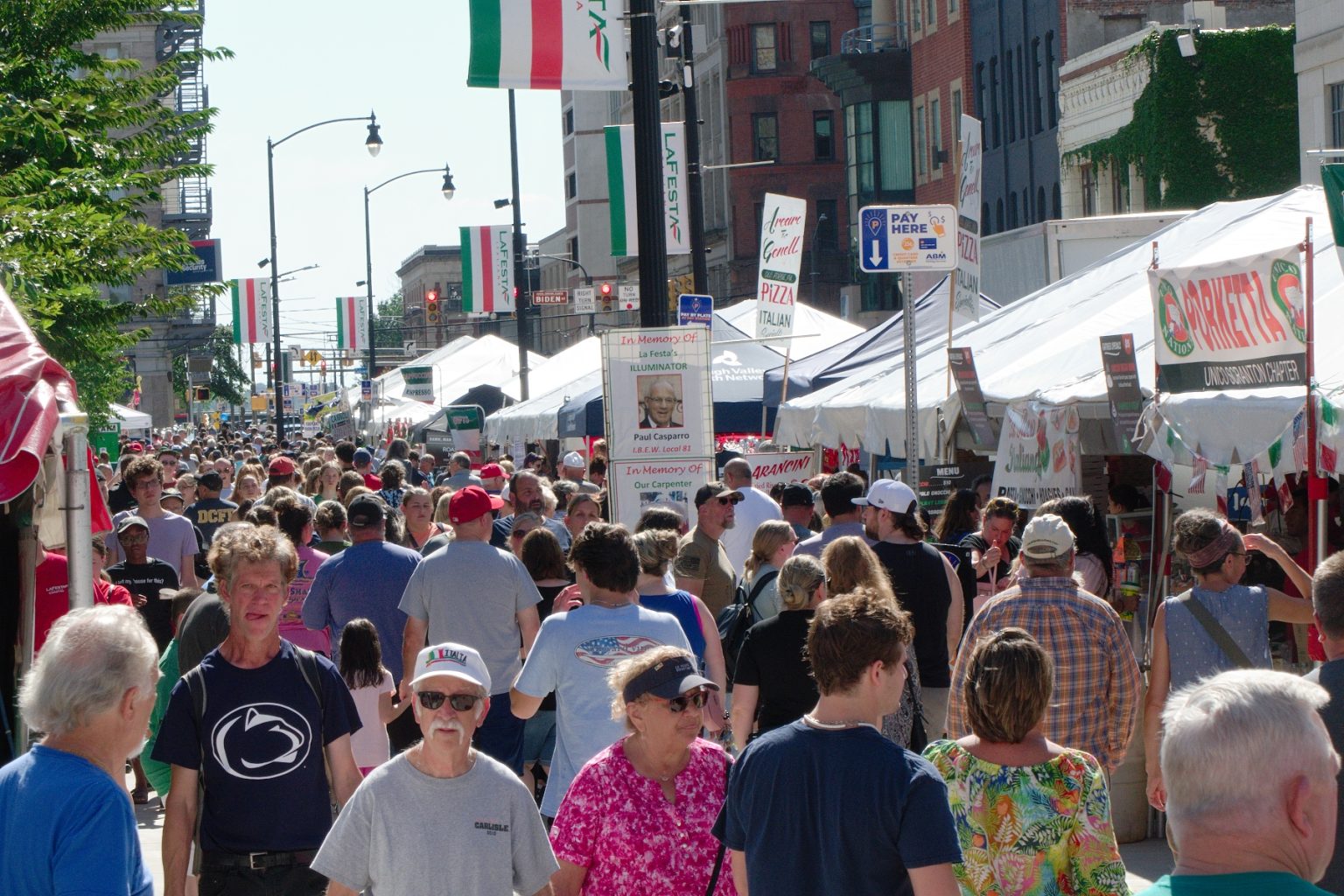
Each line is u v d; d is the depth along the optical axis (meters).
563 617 7.49
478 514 9.92
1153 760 7.61
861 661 4.69
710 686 5.51
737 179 79.50
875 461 17.41
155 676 4.60
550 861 5.46
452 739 5.28
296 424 108.44
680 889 5.46
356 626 9.45
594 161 109.31
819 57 79.62
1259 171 41.78
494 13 14.02
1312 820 3.28
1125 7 49.75
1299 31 36.06
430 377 44.12
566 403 25.22
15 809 4.29
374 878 5.30
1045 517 7.31
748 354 23.36
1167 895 3.24
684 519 12.59
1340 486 12.52
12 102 18.86
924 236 12.23
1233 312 9.53
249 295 71.19
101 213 18.56
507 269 56.38
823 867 4.57
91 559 7.49
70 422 7.29
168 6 21.89
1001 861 5.39
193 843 6.21
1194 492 10.75
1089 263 21.94
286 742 6.13
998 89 55.56
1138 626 12.41
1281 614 7.70
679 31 26.09
